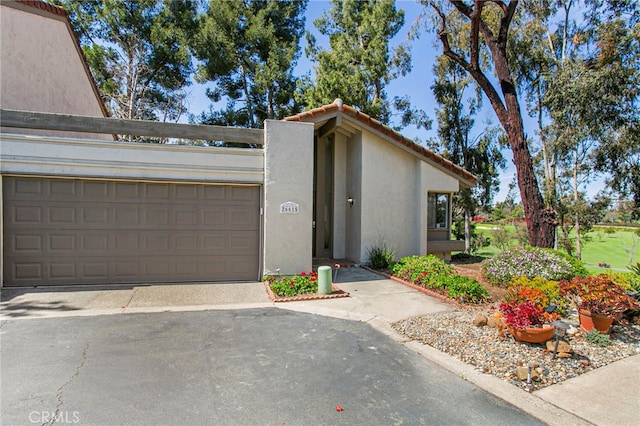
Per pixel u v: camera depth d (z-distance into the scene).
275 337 5.11
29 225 7.43
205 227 8.36
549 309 4.84
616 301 5.14
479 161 21.78
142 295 7.17
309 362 4.29
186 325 5.55
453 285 7.37
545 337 4.64
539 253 8.86
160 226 8.09
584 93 15.08
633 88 14.62
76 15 21.11
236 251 8.55
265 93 23.25
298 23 24.33
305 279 8.05
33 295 6.90
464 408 3.32
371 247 11.34
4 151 7.21
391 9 20.30
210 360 4.27
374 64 20.00
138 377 3.79
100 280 7.77
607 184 17.23
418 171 12.06
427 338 5.11
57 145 7.45
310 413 3.18
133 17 21.12
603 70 14.80
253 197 8.68
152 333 5.15
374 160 11.45
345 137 12.52
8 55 9.36
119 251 7.87
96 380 3.70
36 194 7.45
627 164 16.20
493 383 3.79
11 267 7.36
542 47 18.89
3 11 9.22
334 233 12.41
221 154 8.38
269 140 8.62
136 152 7.85
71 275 7.63
